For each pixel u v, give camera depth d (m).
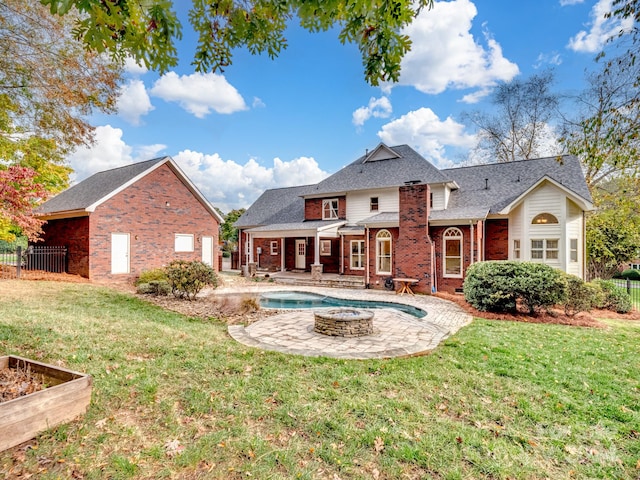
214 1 2.45
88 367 4.84
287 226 20.95
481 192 17.86
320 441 3.40
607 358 6.24
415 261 15.14
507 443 3.49
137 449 3.16
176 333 7.04
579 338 7.77
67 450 3.07
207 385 4.53
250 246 21.91
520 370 5.46
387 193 19.80
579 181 15.88
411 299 13.41
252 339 7.07
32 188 11.59
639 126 5.39
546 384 4.95
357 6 2.10
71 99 9.12
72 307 9.20
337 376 5.01
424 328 8.47
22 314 7.67
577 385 4.94
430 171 18.95
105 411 3.73
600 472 3.12
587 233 18.98
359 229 19.41
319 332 7.82
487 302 10.60
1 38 7.73
